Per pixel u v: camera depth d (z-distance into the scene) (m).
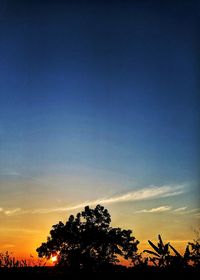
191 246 3.48
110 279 4.00
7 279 7.68
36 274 7.93
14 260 8.91
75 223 12.83
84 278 5.69
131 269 3.68
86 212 13.04
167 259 3.43
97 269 4.80
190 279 3.26
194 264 3.36
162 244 3.50
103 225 12.74
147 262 3.52
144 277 3.43
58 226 12.66
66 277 6.98
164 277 3.35
